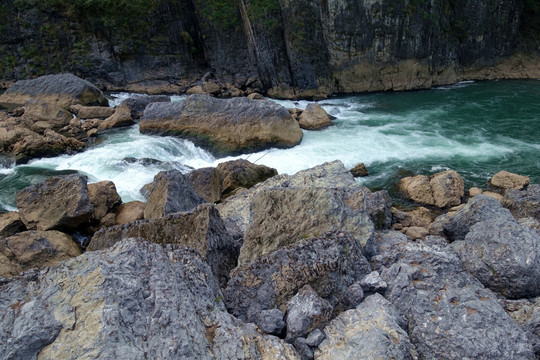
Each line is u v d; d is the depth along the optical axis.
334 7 33.19
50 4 32.25
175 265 5.81
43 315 4.79
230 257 8.61
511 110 28.48
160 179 12.89
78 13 32.59
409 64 35.78
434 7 35.53
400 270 6.80
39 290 5.22
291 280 6.37
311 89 33.66
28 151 19.36
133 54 34.12
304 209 8.15
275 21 32.97
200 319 5.27
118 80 34.09
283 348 5.28
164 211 11.73
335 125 25.45
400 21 34.16
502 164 19.91
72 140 20.62
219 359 4.77
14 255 11.27
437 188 16.39
